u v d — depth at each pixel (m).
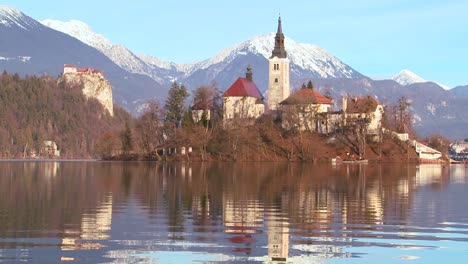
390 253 50.78
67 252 49.34
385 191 100.62
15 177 130.75
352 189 103.62
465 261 48.66
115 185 108.31
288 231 59.16
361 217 68.38
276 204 79.62
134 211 71.06
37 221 62.22
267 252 50.62
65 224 60.84
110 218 65.31
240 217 67.38
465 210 74.94
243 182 117.94
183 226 61.12
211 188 103.19
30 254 48.47
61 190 96.19
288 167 189.38
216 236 56.28
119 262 46.94
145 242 53.31
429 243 54.44
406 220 66.44
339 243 54.06
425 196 92.50
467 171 187.00
